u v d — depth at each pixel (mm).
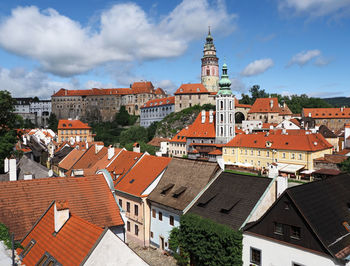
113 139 186375
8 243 22297
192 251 32156
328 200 29734
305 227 25484
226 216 31750
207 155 116500
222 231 28922
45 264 20875
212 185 37156
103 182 31875
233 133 118188
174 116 181750
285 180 31922
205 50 195125
